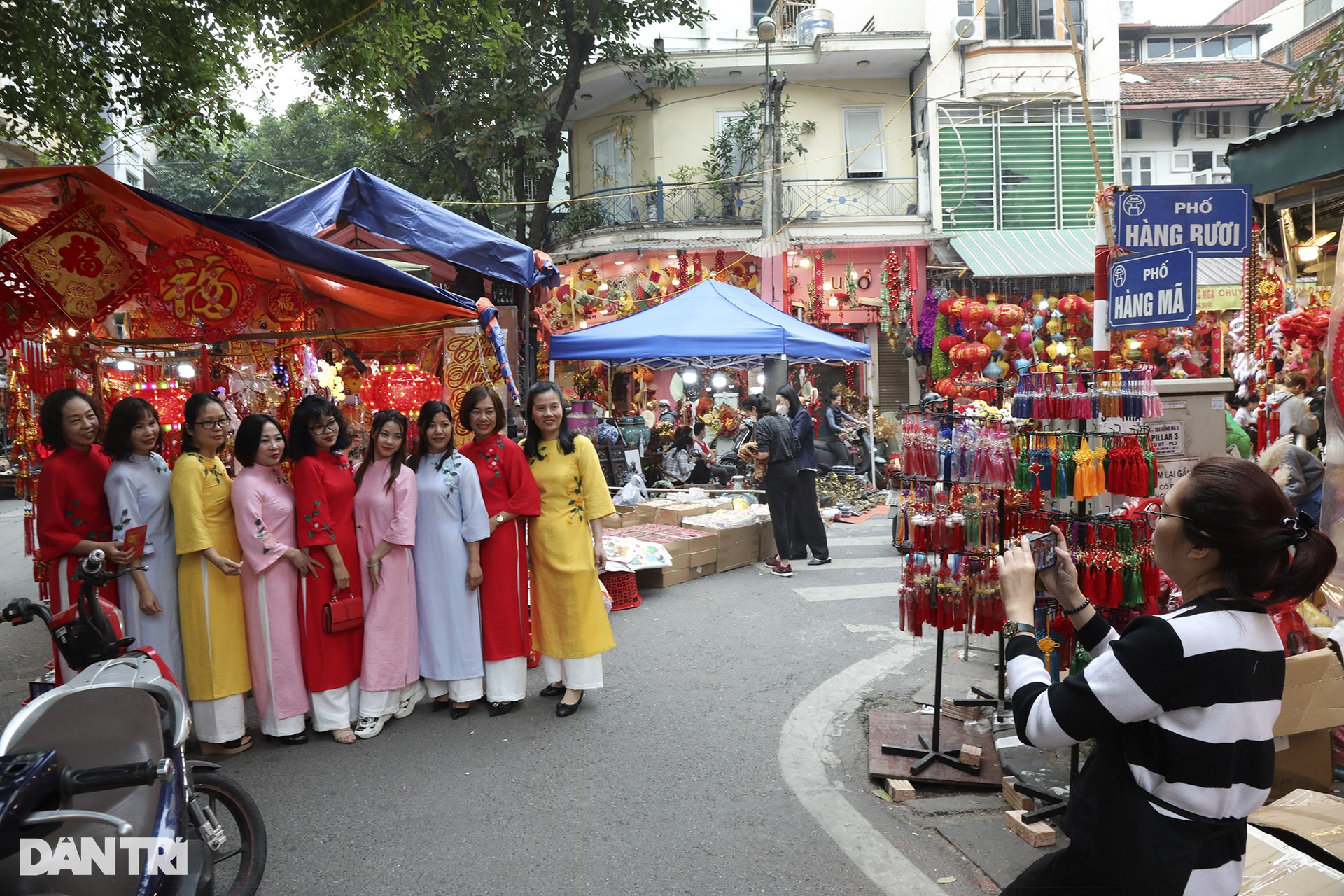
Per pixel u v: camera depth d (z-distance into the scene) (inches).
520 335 363.6
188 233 195.3
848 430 570.6
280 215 312.2
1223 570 64.7
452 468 186.1
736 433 612.4
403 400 257.1
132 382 259.6
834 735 177.2
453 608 187.9
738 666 221.0
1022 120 696.4
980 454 141.9
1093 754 70.1
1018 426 149.8
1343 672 128.8
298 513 174.1
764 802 147.9
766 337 409.4
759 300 477.4
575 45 669.3
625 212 739.4
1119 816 65.1
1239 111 727.1
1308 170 240.5
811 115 723.4
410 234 327.3
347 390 324.5
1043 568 80.3
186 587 168.4
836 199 719.1
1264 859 101.1
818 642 240.4
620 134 727.1
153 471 168.9
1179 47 869.2
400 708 188.9
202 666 167.9
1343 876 96.7
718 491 442.6
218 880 124.9
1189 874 62.6
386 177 762.2
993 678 205.8
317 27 315.9
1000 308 577.6
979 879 123.5
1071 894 68.3
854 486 514.9
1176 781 62.9
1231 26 852.0
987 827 137.2
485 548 190.4
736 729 180.4
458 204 666.2
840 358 442.3
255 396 273.1
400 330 252.4
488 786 155.6
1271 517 62.6
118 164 810.8
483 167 693.9
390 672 181.5
